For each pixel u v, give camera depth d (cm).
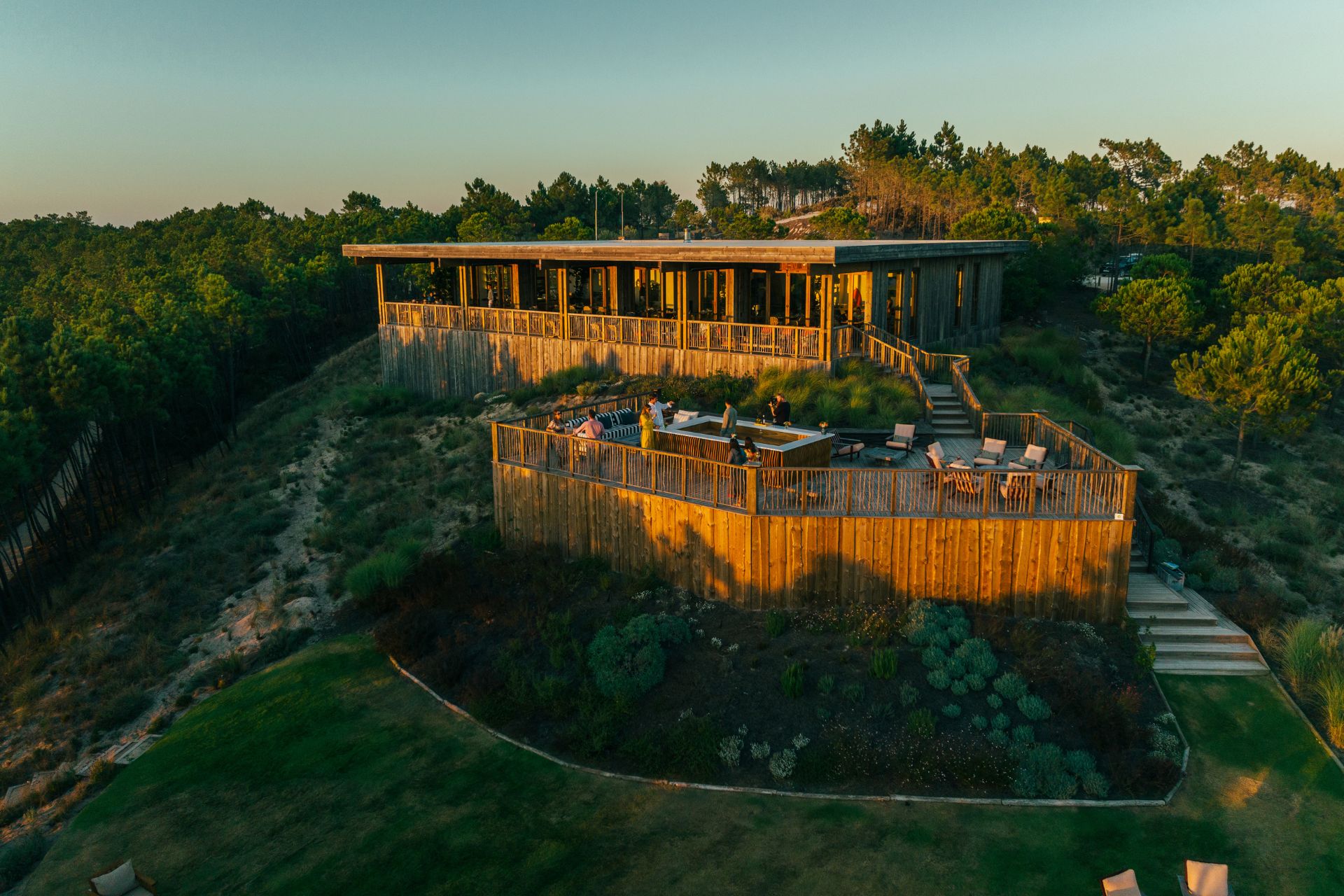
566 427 2041
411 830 1244
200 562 2392
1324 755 1280
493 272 3778
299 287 5650
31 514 2605
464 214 8944
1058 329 4072
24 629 2334
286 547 2380
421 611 1847
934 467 1688
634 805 1256
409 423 3102
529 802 1284
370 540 2280
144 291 5456
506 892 1108
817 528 1557
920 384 2280
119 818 1362
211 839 1277
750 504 1571
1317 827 1141
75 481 3675
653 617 1608
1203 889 953
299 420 3525
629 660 1492
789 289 2903
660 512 1711
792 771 1276
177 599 2227
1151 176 10088
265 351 5694
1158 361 3784
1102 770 1247
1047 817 1178
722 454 1794
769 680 1429
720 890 1081
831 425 2125
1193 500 2528
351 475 2756
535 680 1546
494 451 2042
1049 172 8012
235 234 8625
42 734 1769
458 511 2319
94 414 3020
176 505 2994
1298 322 3466
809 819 1197
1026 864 1094
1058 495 1509
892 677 1395
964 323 3244
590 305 3497
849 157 9200
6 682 2027
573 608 1725
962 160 9825
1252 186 9194
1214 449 2942
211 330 4506
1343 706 1328
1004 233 4366
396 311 3541
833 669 1430
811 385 2336
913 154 9800
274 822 1299
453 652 1688
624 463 1777
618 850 1166
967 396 2186
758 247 2553
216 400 4641
